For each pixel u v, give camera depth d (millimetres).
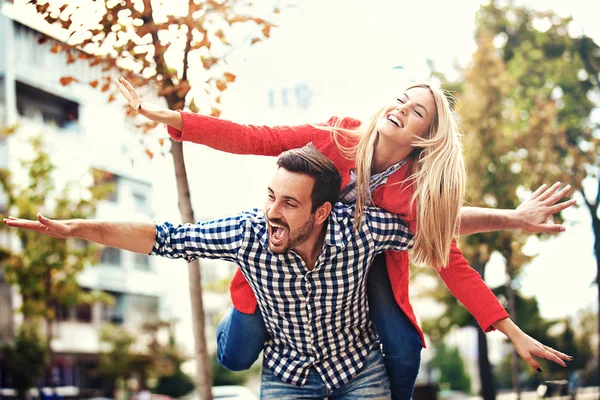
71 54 5184
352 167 3174
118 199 32562
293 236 2889
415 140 3088
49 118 30859
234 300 3342
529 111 15539
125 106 5512
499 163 15414
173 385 34938
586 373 24156
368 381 3316
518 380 17516
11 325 27062
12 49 29188
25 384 25719
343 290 3059
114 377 30406
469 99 15750
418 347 3354
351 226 3008
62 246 19703
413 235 3141
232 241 2992
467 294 3221
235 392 16172
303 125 3174
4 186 19359
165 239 3014
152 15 4980
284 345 3314
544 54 15797
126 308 35500
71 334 33062
